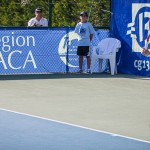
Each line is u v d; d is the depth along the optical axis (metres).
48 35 25.19
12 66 24.84
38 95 19.16
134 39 24.77
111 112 16.14
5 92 19.84
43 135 13.15
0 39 24.55
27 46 24.95
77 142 12.48
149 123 14.68
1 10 33.16
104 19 32.47
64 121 14.79
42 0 32.34
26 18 32.72
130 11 24.89
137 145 12.25
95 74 25.11
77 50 24.98
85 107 16.92
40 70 25.20
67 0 32.44
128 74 25.09
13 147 11.99
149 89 20.70
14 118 15.14
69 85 21.61
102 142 12.51
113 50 24.97
